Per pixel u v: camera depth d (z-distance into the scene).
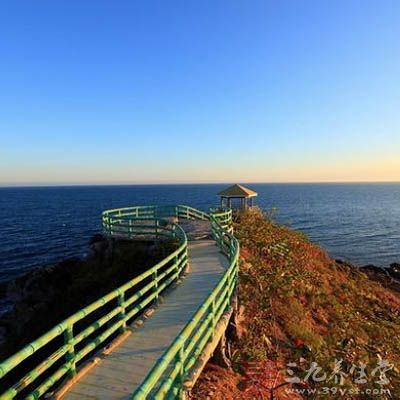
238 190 29.11
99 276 16.25
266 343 9.02
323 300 13.97
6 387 10.83
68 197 196.50
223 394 6.50
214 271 12.69
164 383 4.46
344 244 57.19
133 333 7.69
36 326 15.13
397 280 34.41
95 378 5.88
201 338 6.84
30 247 53.19
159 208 27.09
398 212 105.62
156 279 9.43
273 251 18.00
